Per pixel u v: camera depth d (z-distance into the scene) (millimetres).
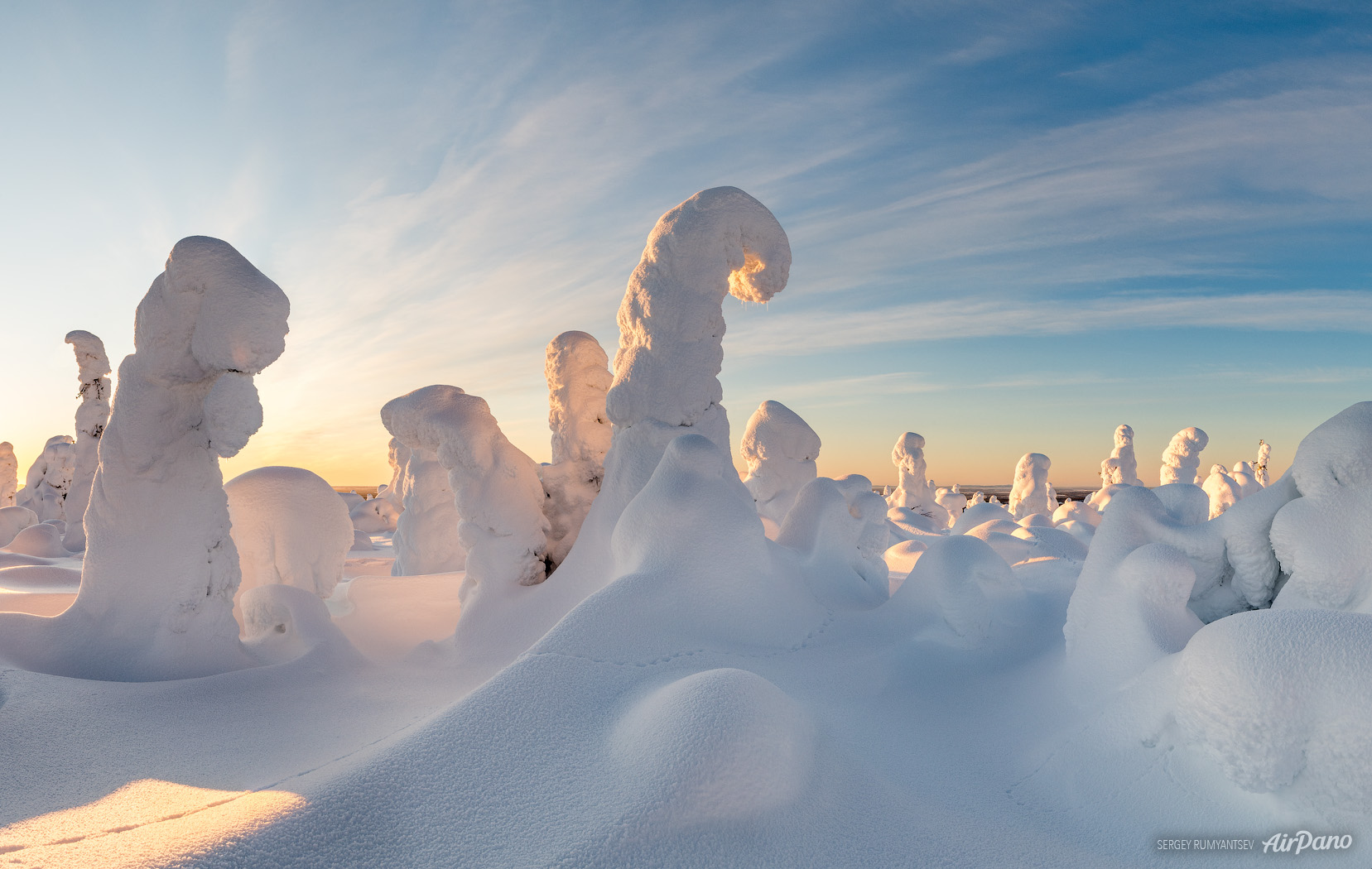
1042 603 5359
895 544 12594
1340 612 2826
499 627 6551
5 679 4664
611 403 7164
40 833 2936
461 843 2674
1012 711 4008
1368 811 2492
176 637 5707
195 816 2893
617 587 4840
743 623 5031
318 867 2555
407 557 10023
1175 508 4969
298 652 6102
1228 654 2768
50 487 20453
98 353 18547
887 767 3473
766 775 2801
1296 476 4059
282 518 7691
